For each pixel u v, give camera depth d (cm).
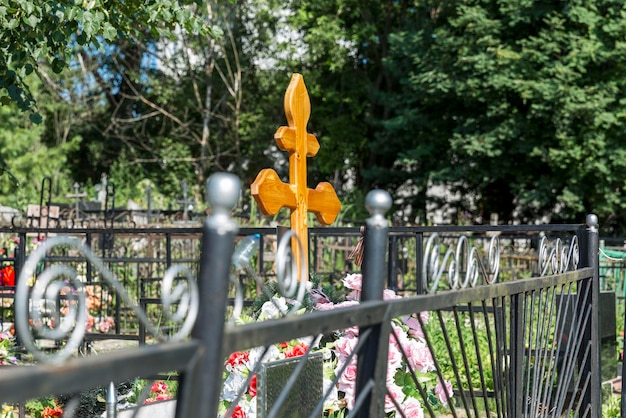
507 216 2662
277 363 300
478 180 2480
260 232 646
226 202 153
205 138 2861
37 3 641
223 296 152
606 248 1339
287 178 2934
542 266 395
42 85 2730
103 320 934
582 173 2175
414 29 2547
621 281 1273
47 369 118
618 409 648
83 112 2977
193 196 2650
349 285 481
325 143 2823
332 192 573
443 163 2538
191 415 149
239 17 2828
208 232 152
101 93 3088
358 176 3017
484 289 282
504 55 2172
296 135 530
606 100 2105
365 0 2800
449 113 2481
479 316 902
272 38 2852
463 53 2259
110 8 707
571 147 2167
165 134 3178
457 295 258
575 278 413
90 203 2061
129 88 3148
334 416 418
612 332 764
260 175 496
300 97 535
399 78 2767
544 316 371
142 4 712
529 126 2248
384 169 2670
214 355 151
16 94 694
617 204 2223
